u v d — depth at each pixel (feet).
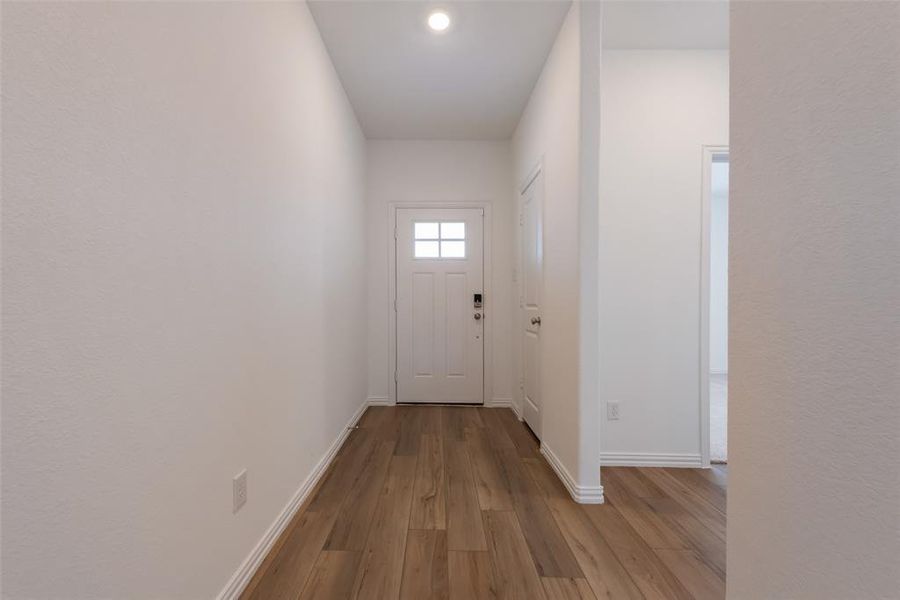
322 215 7.51
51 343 2.21
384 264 12.65
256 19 4.76
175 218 3.25
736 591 2.77
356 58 8.20
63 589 2.29
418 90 9.57
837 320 2.04
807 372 2.21
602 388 8.02
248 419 4.53
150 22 2.96
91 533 2.47
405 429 10.18
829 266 2.08
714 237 18.75
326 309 7.78
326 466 7.66
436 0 6.64
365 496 6.51
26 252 2.08
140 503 2.87
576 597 4.25
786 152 2.35
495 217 12.64
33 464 2.13
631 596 4.28
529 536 5.40
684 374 8.01
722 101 8.01
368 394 12.63
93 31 2.47
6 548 2.02
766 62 2.49
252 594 4.28
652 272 8.02
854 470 1.97
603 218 8.00
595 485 6.40
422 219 12.66
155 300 3.02
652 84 7.99
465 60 8.38
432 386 12.76
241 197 4.38
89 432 2.45
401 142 12.60
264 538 4.90
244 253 4.45
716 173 16.67
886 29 1.81
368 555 4.95
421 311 12.73
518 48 7.99
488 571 4.66
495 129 11.84
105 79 2.56
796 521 2.29
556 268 7.67
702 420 7.98
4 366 1.99
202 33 3.64
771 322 2.47
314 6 6.72
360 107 10.39
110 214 2.60
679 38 7.65
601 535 5.43
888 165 1.81
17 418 2.05
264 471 4.93
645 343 8.02
